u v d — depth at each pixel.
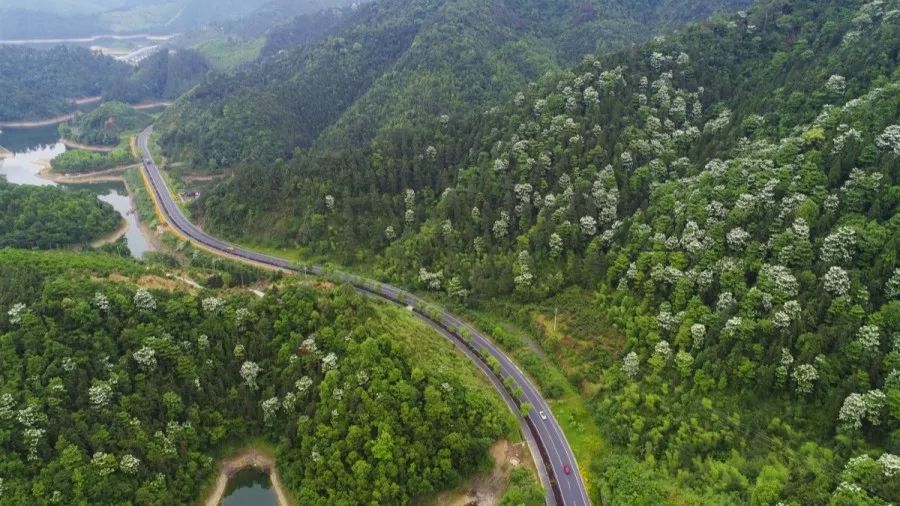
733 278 166.38
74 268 185.25
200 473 152.25
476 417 156.00
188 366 160.00
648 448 151.00
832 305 148.50
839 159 172.75
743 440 145.25
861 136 176.12
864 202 163.38
